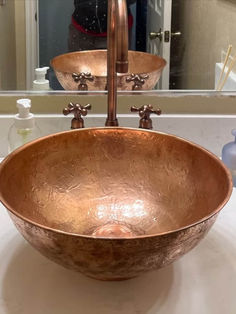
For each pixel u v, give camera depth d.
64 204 0.95
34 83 1.19
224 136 1.22
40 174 0.93
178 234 0.66
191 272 0.80
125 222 0.94
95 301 0.74
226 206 0.98
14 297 0.75
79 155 0.98
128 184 0.99
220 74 1.22
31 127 1.07
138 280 0.78
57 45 1.19
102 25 1.18
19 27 1.18
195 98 1.21
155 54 1.20
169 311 0.73
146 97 1.20
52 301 0.74
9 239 0.88
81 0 1.17
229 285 0.78
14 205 0.84
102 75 1.19
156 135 0.97
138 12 1.18
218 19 1.19
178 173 0.95
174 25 1.19
